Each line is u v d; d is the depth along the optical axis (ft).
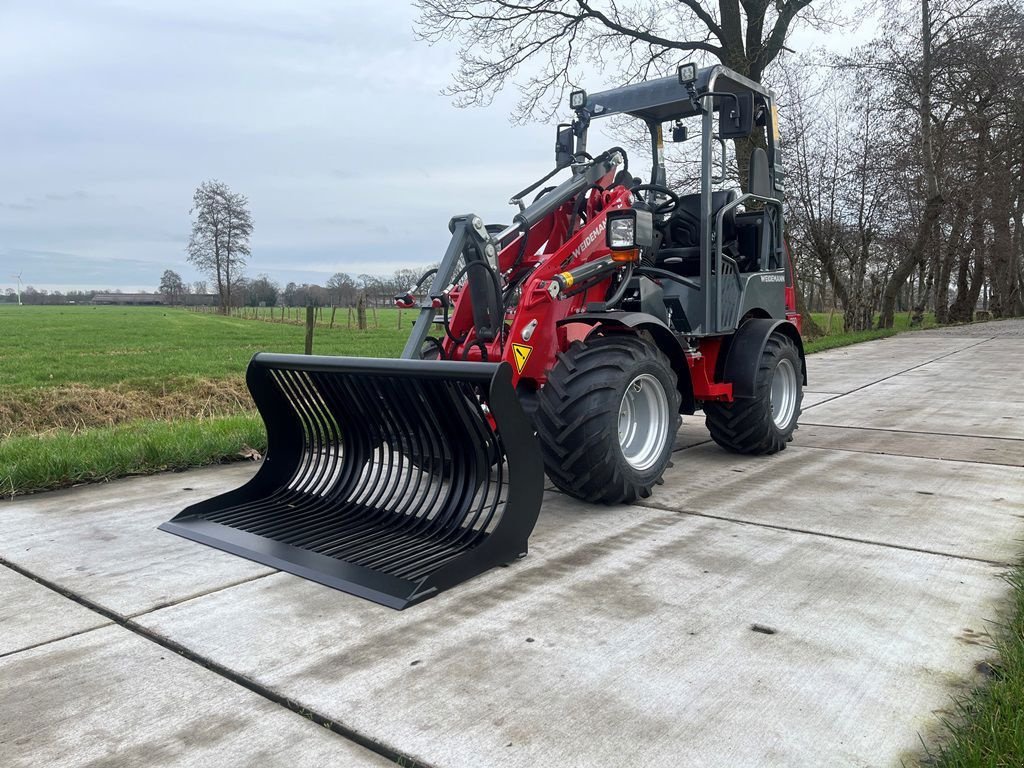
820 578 10.25
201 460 17.48
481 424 11.16
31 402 36.65
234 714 7.16
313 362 12.44
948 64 64.13
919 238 71.51
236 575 10.65
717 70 16.28
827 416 24.00
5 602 9.77
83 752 6.57
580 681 7.64
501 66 48.19
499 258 14.32
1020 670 7.11
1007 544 11.46
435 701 7.30
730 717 6.96
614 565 10.88
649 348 14.01
